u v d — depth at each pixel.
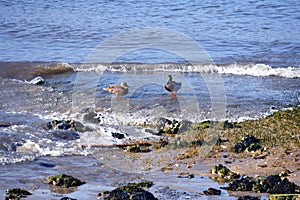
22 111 32.34
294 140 26.62
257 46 52.62
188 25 61.50
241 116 31.41
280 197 19.66
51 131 28.50
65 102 34.25
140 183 21.33
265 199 19.88
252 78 41.50
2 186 21.06
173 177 22.45
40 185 21.30
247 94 36.47
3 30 58.78
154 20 63.56
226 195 20.23
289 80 41.00
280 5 69.38
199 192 20.50
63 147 26.42
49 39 56.00
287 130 28.23
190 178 22.33
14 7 68.38
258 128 28.70
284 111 31.95
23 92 36.66
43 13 65.94
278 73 42.81
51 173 22.89
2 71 42.84
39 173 22.83
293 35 56.59
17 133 28.03
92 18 64.06
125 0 72.56
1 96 35.53
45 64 44.41
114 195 19.44
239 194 20.39
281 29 59.34
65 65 44.12
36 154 25.28
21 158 24.61
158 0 72.56
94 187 21.17
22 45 53.53
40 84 39.06
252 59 47.78
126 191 19.62
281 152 25.09
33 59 46.97
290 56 49.16
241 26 60.94
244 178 21.48
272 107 33.28
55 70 43.25
